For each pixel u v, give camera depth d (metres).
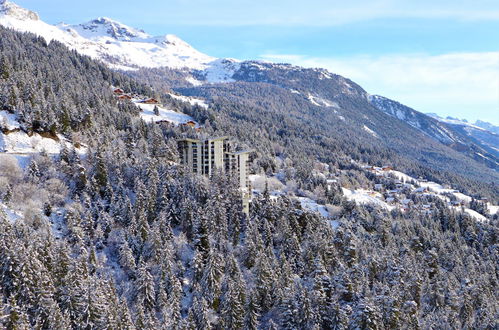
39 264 93.00
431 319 116.56
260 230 139.12
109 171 144.50
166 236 120.81
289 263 122.88
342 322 102.44
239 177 194.00
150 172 140.62
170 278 107.06
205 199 142.38
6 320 80.50
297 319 102.69
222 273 113.94
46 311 88.06
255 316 104.56
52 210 122.50
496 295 140.62
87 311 90.25
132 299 103.31
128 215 125.56
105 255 114.38
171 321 93.56
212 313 105.62
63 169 136.88
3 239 93.56
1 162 130.25
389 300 109.81
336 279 116.62
